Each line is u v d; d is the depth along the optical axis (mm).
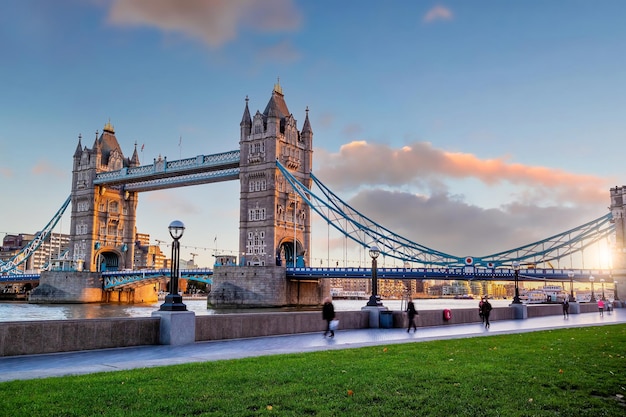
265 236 156375
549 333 33750
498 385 16203
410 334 34781
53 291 185000
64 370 17750
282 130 166125
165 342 27156
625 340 29359
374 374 17438
